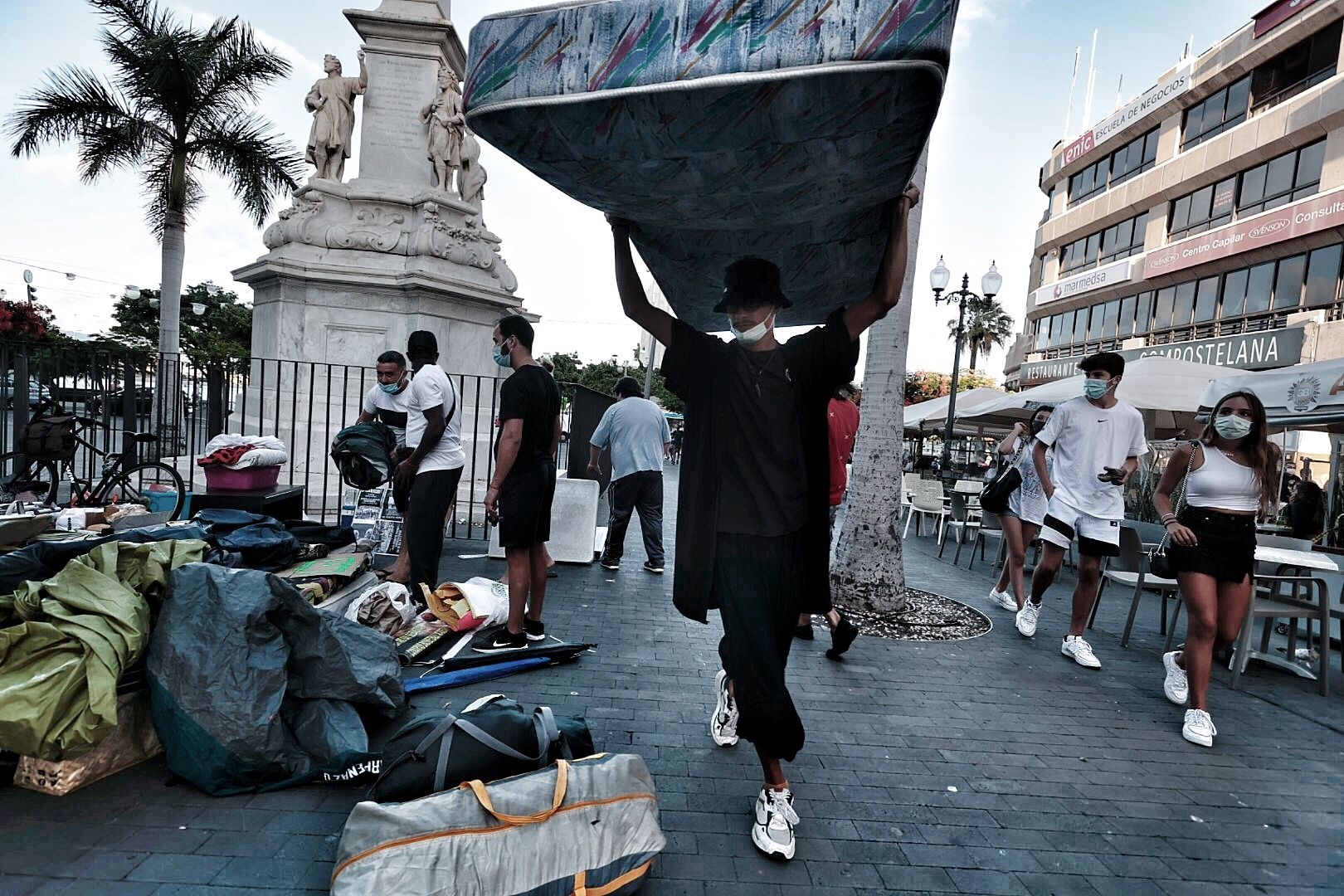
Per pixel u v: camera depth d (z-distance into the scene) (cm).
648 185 206
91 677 241
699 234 253
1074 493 514
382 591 419
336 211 872
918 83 152
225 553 363
